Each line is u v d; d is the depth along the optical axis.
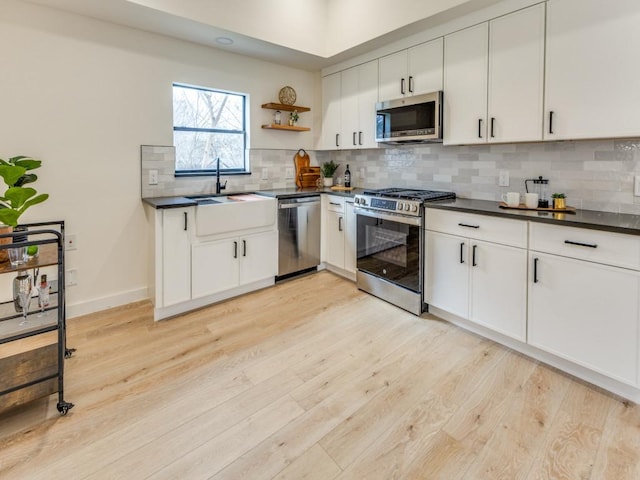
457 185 3.16
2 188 2.45
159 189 3.24
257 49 3.45
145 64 3.04
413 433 1.62
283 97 3.99
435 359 2.23
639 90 1.89
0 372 1.84
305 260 3.83
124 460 1.47
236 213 3.13
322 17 3.62
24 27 2.50
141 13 2.69
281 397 1.88
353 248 3.59
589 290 1.88
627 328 1.76
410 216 2.81
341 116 3.93
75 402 1.83
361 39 3.26
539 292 2.10
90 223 2.89
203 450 1.53
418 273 2.81
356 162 4.21
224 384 1.99
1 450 1.51
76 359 2.23
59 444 1.55
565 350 2.01
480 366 2.15
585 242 1.87
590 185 2.34
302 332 2.60
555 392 1.89
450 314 2.74
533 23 2.27
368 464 1.45
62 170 2.73
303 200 3.72
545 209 2.32
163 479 1.38
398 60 3.21
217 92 3.63
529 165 2.65
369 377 2.05
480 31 2.56
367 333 2.58
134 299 3.18
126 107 2.98
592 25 2.02
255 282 3.44
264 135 3.97
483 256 2.37
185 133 3.46
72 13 2.67
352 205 3.55
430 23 2.81
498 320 2.33
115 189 2.99
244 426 1.67
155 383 1.99
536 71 2.28
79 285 2.88
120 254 3.07
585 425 1.65
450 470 1.42
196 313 2.94
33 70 2.55
